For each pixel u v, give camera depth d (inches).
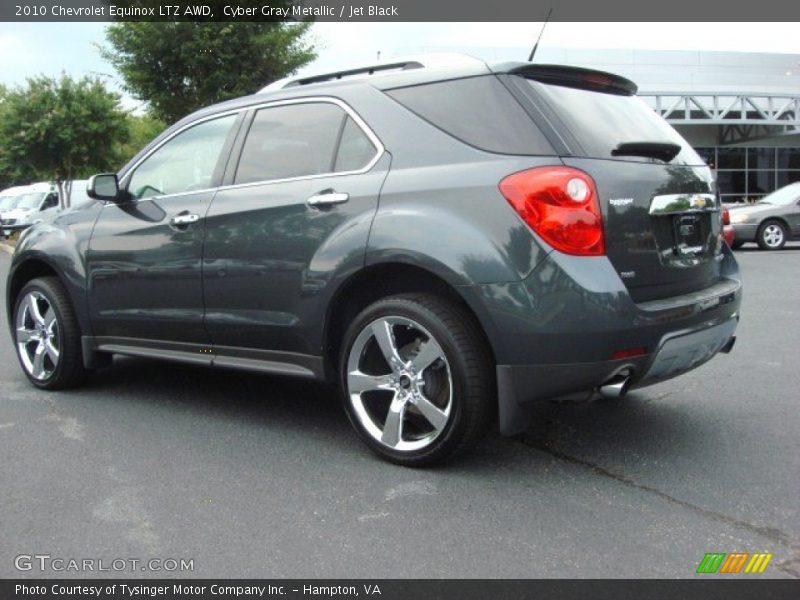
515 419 132.5
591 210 126.4
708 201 154.3
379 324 143.3
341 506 129.6
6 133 880.3
